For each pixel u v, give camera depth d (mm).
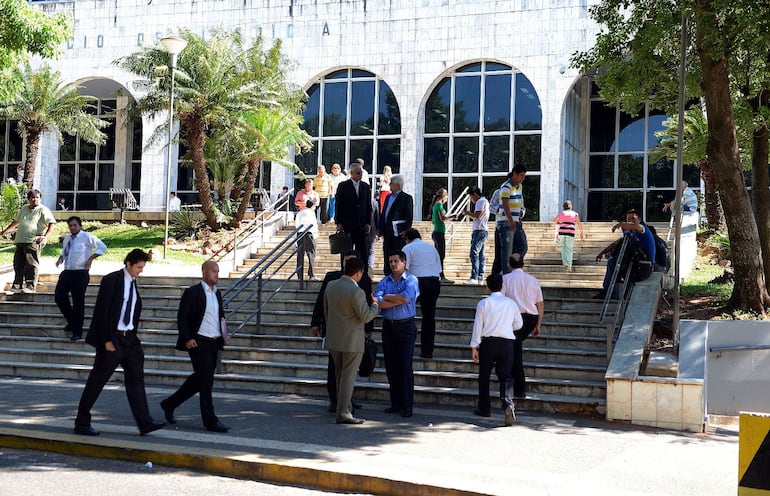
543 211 25797
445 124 27359
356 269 8625
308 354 11531
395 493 6332
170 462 7070
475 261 14391
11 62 17516
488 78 26938
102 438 7594
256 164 24406
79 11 30672
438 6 27062
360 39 27781
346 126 28219
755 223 12852
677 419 9148
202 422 8609
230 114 23562
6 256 19375
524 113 26531
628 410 9273
